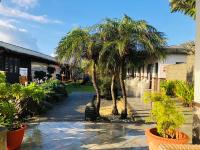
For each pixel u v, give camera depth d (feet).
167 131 20.88
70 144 24.81
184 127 31.83
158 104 20.79
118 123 33.99
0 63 63.67
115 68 40.14
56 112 48.11
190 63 59.52
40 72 105.40
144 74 81.00
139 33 37.22
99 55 37.14
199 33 21.54
